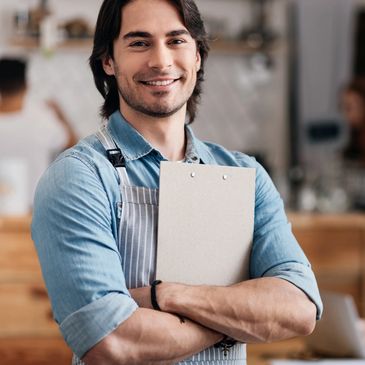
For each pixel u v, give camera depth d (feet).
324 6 23.82
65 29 22.07
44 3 22.41
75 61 23.11
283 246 8.23
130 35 7.63
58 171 7.70
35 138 19.92
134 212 7.72
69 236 7.44
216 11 23.97
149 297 7.48
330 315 12.89
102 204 7.59
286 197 23.06
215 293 7.55
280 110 24.61
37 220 7.66
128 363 7.22
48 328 17.69
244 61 24.52
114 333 7.16
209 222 7.86
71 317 7.23
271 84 24.62
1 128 19.57
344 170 23.57
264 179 8.67
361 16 23.84
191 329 7.41
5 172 18.40
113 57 7.97
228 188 7.95
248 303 7.58
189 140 8.30
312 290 7.92
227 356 7.73
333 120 23.77
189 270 7.79
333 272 19.90
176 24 7.64
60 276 7.38
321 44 23.86
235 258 8.00
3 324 17.51
